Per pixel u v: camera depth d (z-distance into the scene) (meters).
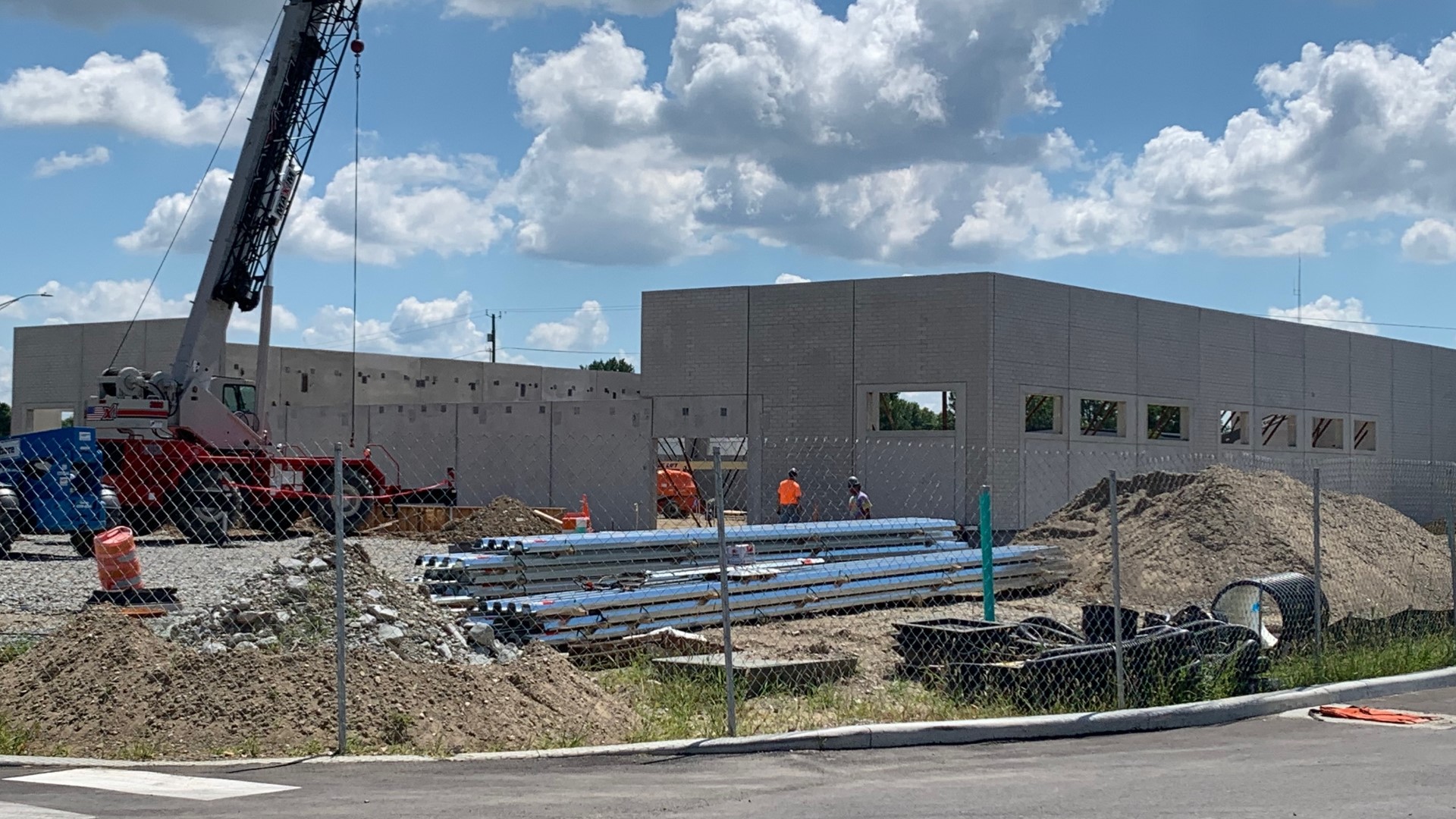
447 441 36.94
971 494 32.62
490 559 14.50
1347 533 20.91
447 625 11.93
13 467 23.59
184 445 28.36
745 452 38.75
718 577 15.80
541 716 9.80
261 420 31.14
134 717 9.03
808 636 14.86
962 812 7.18
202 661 9.48
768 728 9.70
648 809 7.22
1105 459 36.03
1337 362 45.47
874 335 34.12
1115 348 36.56
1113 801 7.48
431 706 9.44
